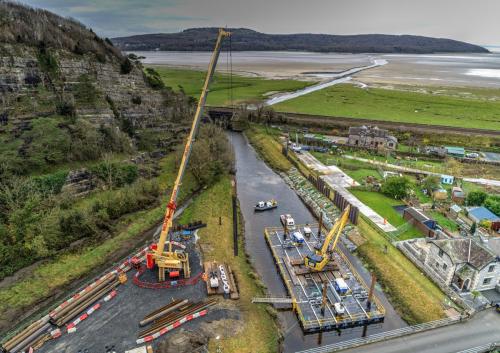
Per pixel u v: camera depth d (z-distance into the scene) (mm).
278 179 115562
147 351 49312
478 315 58062
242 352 50594
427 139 147875
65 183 84750
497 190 99812
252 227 86000
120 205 83625
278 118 172750
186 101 152500
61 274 64562
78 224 74062
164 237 62438
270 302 61062
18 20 100000
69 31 114000
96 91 110000
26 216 67938
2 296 57938
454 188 94875
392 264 69562
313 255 68250
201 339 51406
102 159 95438
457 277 62906
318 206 94938
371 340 53125
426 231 78125
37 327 52875
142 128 123750
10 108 88812
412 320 58125
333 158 126125
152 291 61281
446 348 51562
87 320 54750
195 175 106312
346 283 65562
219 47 60656
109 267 68812
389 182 97312
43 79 98500
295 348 53719
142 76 133250
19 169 80375
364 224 83125
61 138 89062
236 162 129875
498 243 67312
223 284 63188
